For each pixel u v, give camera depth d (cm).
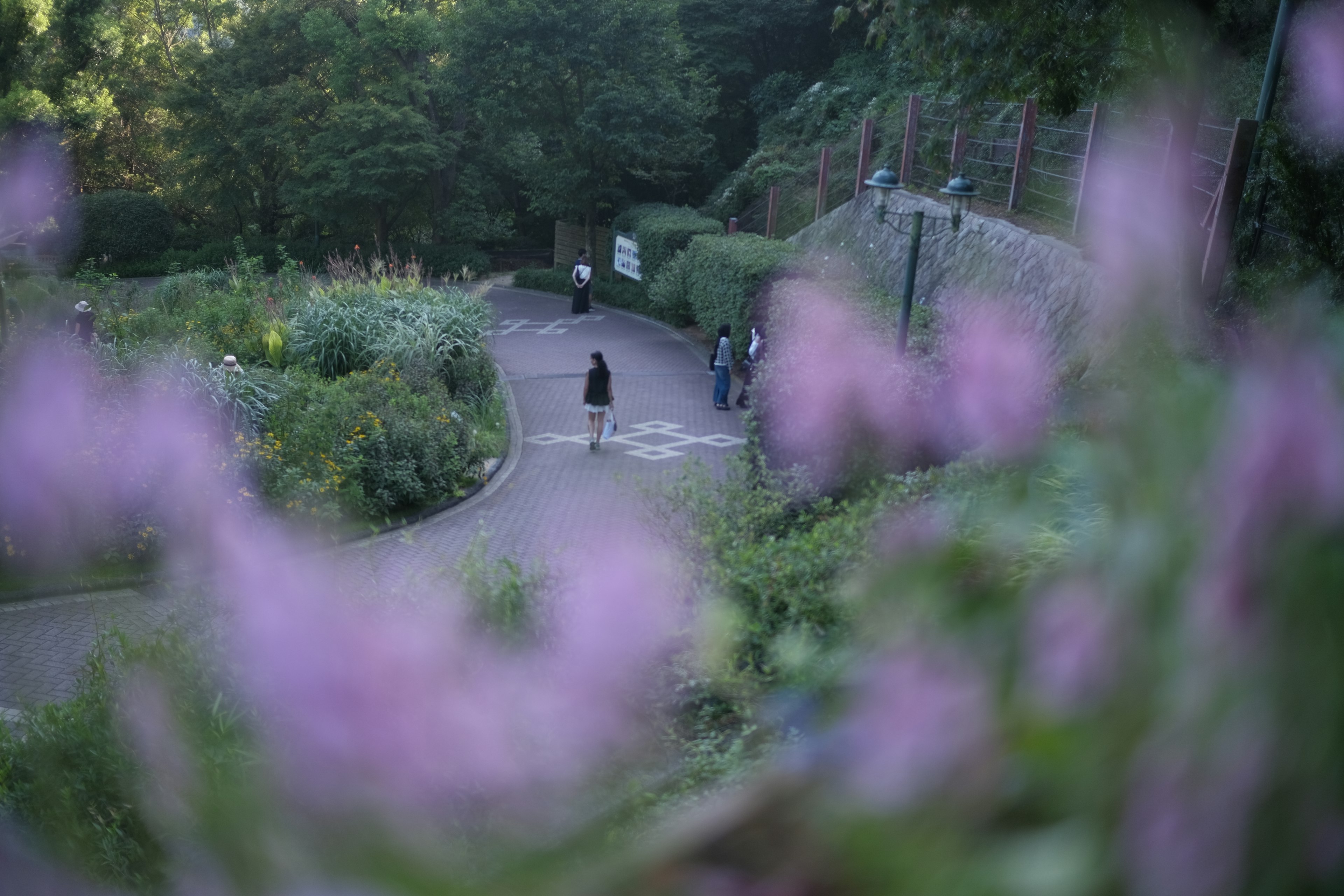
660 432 1691
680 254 2630
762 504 722
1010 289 1468
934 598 44
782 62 3591
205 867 41
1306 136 484
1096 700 35
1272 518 36
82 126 3275
